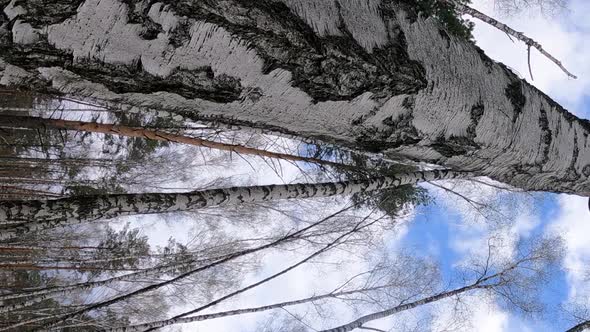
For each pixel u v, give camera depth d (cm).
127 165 737
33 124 321
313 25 135
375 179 273
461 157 205
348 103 156
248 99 144
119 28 114
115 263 796
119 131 341
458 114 181
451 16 438
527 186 251
